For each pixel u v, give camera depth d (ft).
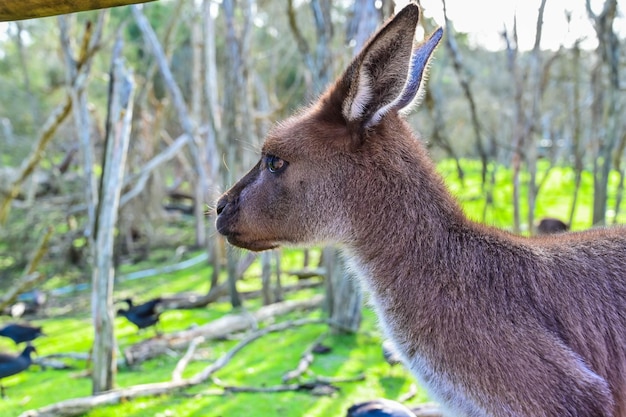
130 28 9.14
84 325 4.68
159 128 7.11
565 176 10.37
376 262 2.00
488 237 1.94
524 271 1.86
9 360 3.25
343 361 3.56
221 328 4.16
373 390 3.17
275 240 2.14
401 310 1.94
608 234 2.00
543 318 1.80
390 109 1.90
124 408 2.98
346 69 1.99
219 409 2.98
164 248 7.61
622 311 1.86
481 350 1.79
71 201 6.62
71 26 5.35
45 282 6.04
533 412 1.71
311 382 3.24
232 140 4.54
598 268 1.90
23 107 8.78
